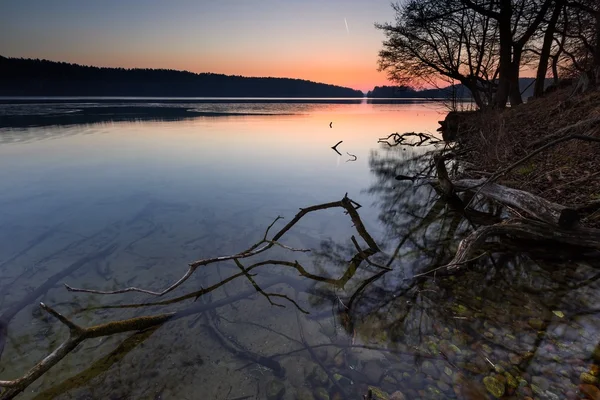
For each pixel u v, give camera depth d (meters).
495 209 8.30
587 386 2.75
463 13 21.50
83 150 18.72
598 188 6.09
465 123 18.89
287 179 12.61
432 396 2.80
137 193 10.41
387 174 13.62
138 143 21.66
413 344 3.48
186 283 5.07
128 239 6.79
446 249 6.18
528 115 14.08
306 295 4.69
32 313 4.20
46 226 7.50
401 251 6.20
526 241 5.73
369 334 3.71
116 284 5.03
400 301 4.37
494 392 2.78
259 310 4.29
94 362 3.33
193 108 73.88
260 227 7.55
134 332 3.79
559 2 18.06
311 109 77.00
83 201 9.52
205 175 13.12
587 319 3.67
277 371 3.19
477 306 4.08
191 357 3.41
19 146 19.69
